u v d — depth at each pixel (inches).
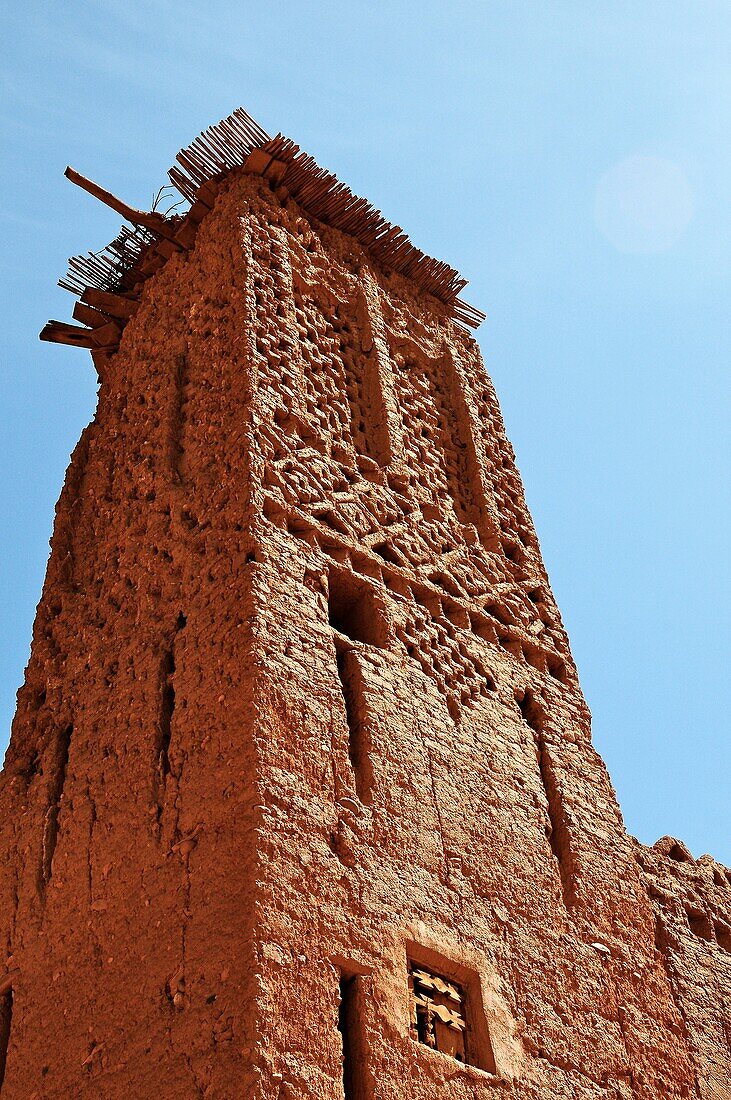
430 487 698.2
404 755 559.8
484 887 554.6
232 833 488.4
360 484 647.1
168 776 526.6
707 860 746.8
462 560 678.5
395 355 743.7
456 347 794.2
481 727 610.2
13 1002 525.7
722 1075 630.5
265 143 732.0
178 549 599.8
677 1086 569.3
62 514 694.5
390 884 516.1
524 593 702.5
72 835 550.0
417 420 723.4
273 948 461.7
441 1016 504.7
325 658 554.3
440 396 758.5
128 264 770.2
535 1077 518.0
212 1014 452.4
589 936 583.5
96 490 692.7
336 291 729.6
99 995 493.7
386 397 706.8
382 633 596.1
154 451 659.4
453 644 630.5
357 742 549.6
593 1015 558.6
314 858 495.2
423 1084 476.7
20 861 562.6
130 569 625.9
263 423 618.5
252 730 508.1
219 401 639.8
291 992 457.4
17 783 593.9
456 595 659.4
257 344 653.9
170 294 728.3
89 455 719.1
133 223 745.0
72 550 682.2
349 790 525.7
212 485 608.7
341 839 509.4
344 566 600.4
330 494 624.1
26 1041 507.8
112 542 653.9
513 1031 523.5
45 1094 485.4
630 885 621.9
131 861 517.7
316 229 753.6
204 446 631.8
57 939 524.7
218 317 677.9
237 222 704.4
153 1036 464.1
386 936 500.1
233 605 550.9
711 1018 652.7
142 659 577.6
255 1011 443.5
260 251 700.0
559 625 705.6
